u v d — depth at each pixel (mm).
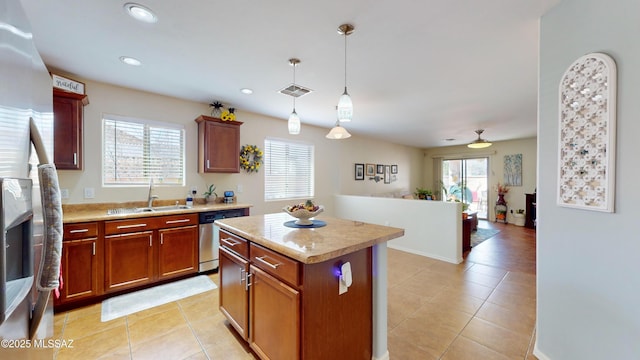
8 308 689
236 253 1962
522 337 2027
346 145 6102
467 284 3025
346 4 1632
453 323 2221
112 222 2553
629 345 1253
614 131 1298
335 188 5781
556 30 1626
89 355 1812
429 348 1906
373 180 6895
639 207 1215
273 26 1871
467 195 8055
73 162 2578
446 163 8539
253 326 1758
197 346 1919
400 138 6781
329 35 1982
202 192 3713
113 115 3033
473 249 4496
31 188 871
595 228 1402
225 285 2107
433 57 2334
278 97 3449
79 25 1855
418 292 2814
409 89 3135
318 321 1449
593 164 1395
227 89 3148
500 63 2449
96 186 2938
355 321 1660
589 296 1435
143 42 2094
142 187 3246
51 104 1151
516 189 7023
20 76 793
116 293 2674
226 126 3639
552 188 1654
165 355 1821
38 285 873
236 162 3730
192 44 2119
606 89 1323
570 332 1545
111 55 2307
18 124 778
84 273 2420
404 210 4391
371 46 2143
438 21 1803
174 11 1701
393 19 1783
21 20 806
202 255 3174
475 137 6578
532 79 2826
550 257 1675
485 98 3471
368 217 4957
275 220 2309
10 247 811
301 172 5113
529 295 2740
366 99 3520
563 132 1560
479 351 1870
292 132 2492
